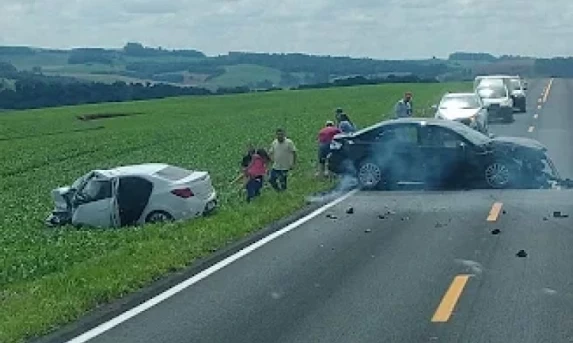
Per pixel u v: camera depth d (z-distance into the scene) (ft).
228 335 32.71
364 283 40.98
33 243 63.72
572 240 51.19
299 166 98.27
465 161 77.66
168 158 127.54
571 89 268.00
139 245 53.16
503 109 150.82
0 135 213.46
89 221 72.08
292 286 40.81
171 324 34.47
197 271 44.88
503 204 66.69
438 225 57.88
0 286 46.68
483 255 47.19
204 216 68.64
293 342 31.50
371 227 57.98
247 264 46.34
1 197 104.01
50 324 34.47
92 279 42.60
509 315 34.53
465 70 566.77
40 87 406.21
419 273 42.88
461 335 31.83
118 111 285.64
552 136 124.57
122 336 32.91
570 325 32.94
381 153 79.87
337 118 95.20
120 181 71.31
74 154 158.92
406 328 32.96
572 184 77.36
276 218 63.05
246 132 171.42
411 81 398.21
